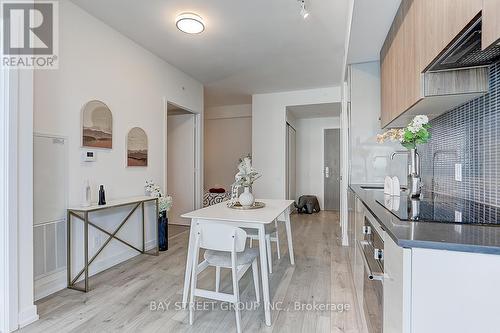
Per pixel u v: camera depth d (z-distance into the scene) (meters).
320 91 5.37
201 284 2.62
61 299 2.29
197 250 1.96
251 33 3.19
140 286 2.55
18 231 1.90
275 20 2.91
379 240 1.30
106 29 2.99
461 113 1.81
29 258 1.96
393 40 2.32
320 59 3.96
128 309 2.14
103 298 2.31
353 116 3.32
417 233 1.00
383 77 2.81
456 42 1.19
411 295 0.90
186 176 5.09
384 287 1.13
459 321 0.85
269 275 2.80
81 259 2.70
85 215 2.44
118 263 3.15
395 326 0.97
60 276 2.47
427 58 1.48
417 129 2.02
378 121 3.25
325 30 3.12
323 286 2.54
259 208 2.61
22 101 1.94
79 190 2.66
